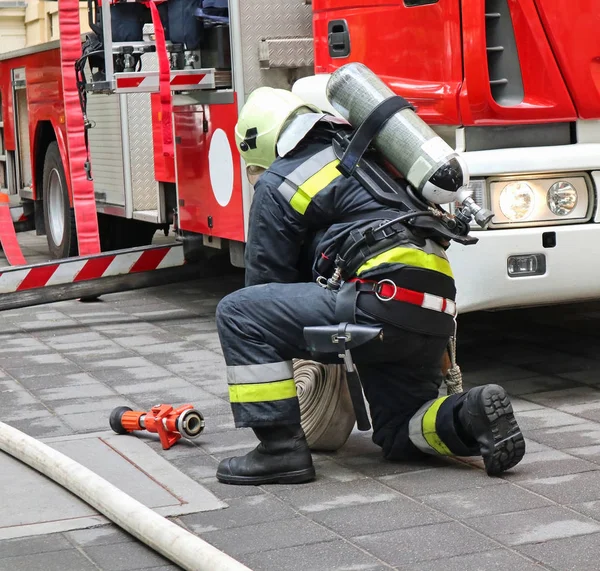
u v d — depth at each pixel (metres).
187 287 26.55
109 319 22.77
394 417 12.84
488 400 11.86
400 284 11.86
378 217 11.98
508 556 10.02
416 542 10.43
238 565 9.42
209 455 13.50
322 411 13.13
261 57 19.47
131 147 25.36
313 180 12.12
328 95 12.30
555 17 15.06
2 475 12.91
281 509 11.49
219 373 17.73
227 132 20.02
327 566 9.95
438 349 12.45
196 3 20.27
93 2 24.05
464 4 14.98
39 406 16.06
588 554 10.00
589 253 14.98
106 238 28.70
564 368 17.23
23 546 10.73
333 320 11.91
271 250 12.33
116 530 11.11
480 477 12.28
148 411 15.09
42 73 29.59
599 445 13.31
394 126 11.89
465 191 11.92
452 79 15.21
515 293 14.95
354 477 12.48
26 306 22.70
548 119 15.25
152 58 23.09
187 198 22.08
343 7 16.77
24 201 33.69
